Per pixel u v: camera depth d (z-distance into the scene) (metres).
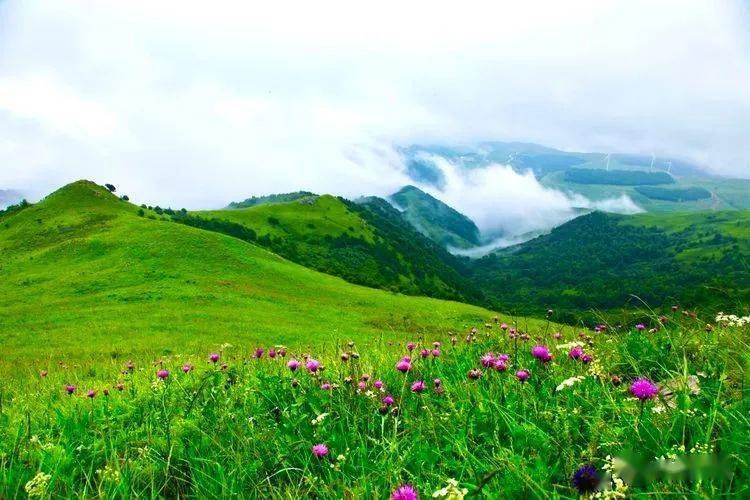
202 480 3.40
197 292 73.12
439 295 168.38
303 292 84.94
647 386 3.13
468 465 3.03
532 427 3.31
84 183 138.38
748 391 3.35
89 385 9.60
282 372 6.04
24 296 73.06
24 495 3.44
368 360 6.32
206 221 174.88
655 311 6.13
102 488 3.38
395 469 3.05
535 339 6.12
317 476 3.17
